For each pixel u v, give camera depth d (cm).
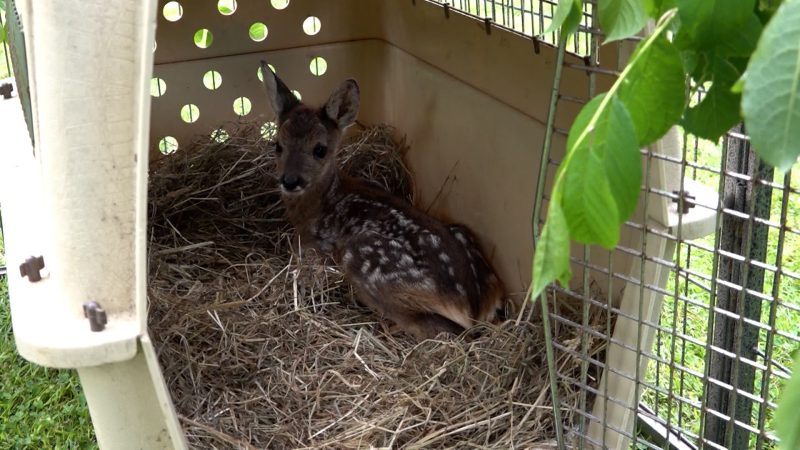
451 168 141
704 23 51
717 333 104
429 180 148
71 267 81
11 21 117
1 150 115
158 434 84
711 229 97
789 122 40
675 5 53
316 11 155
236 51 153
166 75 150
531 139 120
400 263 128
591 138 51
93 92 79
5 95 135
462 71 134
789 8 40
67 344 77
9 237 93
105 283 81
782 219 80
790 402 43
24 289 85
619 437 103
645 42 55
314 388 115
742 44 54
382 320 130
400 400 111
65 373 124
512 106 123
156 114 151
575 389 109
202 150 151
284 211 151
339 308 132
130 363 81
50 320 81
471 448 106
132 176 80
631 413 103
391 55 155
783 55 40
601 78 102
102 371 81
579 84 107
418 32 144
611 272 92
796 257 130
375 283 129
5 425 117
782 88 40
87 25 79
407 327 128
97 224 80
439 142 143
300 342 123
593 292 111
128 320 81
